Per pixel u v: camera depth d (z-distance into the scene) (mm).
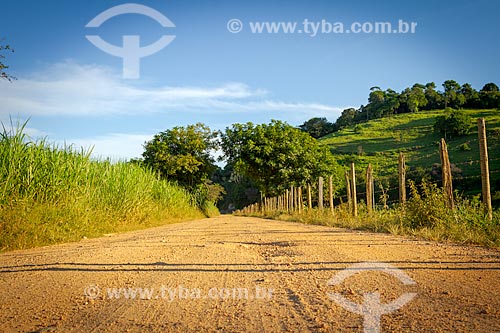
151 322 3086
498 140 53188
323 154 40531
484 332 2656
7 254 7719
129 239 10109
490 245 7066
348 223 13797
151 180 22750
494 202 18688
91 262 5914
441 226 9086
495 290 3771
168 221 22750
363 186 41156
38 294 4020
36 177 10625
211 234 10992
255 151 38406
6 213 9195
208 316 3217
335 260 5633
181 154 41875
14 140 10391
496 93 113188
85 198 12820
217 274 4867
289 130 39500
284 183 38250
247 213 54781
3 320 3199
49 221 10086
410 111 127062
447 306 3270
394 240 8188
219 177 89125
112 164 17469
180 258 6184
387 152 73875
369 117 133875
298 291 3920
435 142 72438
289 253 6500
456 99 120438
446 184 9953
